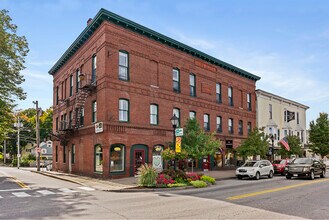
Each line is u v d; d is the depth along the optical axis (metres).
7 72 26.42
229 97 36.16
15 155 82.19
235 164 35.88
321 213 10.07
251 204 11.77
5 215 10.08
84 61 27.73
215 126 33.22
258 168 24.75
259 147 30.72
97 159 24.64
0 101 26.91
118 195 14.95
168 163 26.77
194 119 24.59
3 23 25.88
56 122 36.41
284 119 45.75
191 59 30.84
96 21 24.19
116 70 23.94
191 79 30.91
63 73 34.06
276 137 42.66
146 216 9.62
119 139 23.56
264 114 41.53
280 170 29.52
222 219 9.15
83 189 17.61
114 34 24.00
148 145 25.58
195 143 23.16
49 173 31.44
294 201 12.51
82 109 28.25
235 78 37.19
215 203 12.00
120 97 23.95
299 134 49.62
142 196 14.40
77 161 28.83
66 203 12.41
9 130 32.34
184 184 18.33
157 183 17.97
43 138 74.50
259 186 18.58
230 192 15.56
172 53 28.67
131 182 20.52
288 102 46.97
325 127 46.16
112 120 23.27
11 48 26.19
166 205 11.62
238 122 37.03
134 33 25.41
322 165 26.22
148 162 25.42
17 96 28.00
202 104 31.64
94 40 25.58
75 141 29.59
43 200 13.30
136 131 24.81
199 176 20.38
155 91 26.62
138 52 25.61
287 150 39.66
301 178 25.31
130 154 24.23
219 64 34.38
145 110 25.69
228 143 34.62
